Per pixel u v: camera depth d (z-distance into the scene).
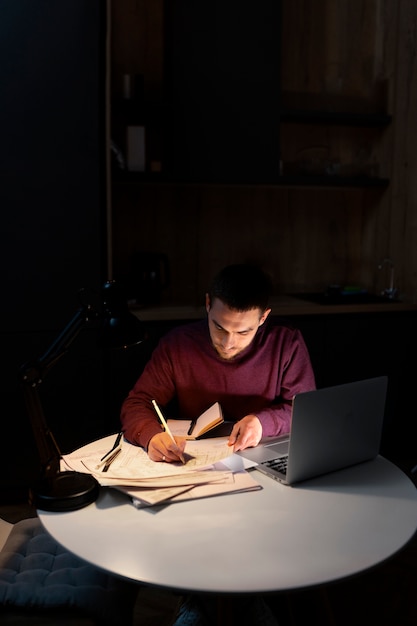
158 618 2.07
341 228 3.87
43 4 2.70
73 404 2.93
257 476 1.58
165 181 3.25
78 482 1.46
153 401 1.72
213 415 1.75
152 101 3.40
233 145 3.27
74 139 2.80
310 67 3.64
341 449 1.60
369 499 1.47
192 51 3.13
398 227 3.59
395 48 3.62
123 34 3.35
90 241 2.88
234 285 1.70
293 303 3.40
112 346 1.49
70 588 1.42
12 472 2.91
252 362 1.94
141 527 1.33
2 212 2.76
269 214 3.71
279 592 1.12
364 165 3.67
